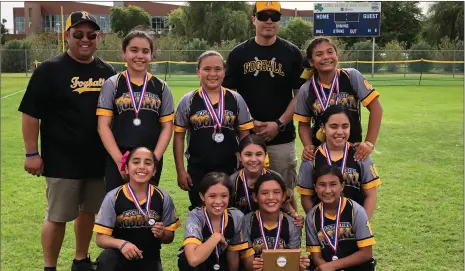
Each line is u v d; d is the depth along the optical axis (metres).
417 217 6.02
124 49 4.17
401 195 6.94
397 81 30.95
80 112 4.33
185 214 6.23
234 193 4.22
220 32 46.28
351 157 4.08
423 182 7.63
